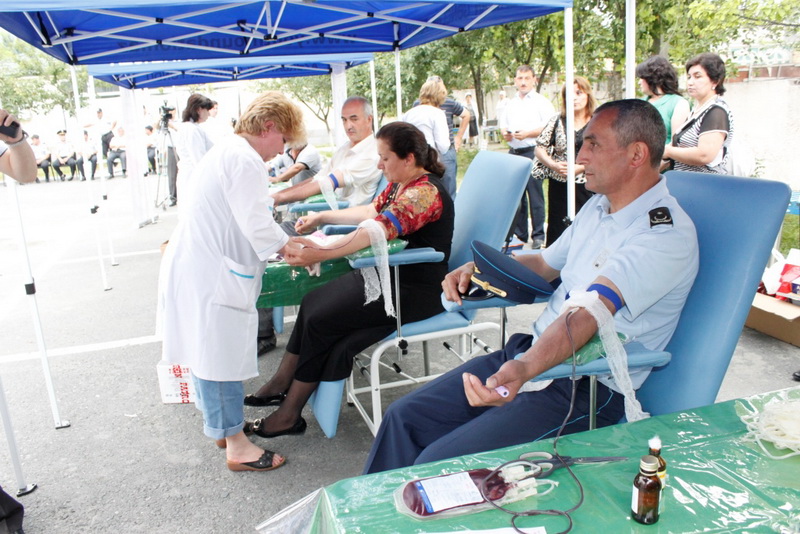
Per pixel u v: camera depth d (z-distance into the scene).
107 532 2.19
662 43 9.85
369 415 2.95
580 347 1.39
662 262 1.53
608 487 1.02
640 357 1.52
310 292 2.71
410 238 2.59
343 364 2.53
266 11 3.34
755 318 3.62
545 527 0.93
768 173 7.05
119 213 9.78
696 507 0.95
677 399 1.63
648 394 1.70
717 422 1.21
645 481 0.92
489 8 3.31
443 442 1.66
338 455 2.63
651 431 1.19
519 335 1.98
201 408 2.50
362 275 2.59
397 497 1.01
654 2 9.27
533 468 1.08
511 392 1.31
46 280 5.68
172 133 10.07
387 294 2.36
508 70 12.55
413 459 1.84
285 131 2.32
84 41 3.47
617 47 10.03
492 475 1.05
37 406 3.18
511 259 1.94
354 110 4.09
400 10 3.63
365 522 0.96
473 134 13.42
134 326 4.33
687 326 1.63
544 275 2.08
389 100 14.96
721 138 3.38
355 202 4.15
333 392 2.56
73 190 13.99
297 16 3.63
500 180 2.65
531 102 5.86
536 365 1.36
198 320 2.30
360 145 4.13
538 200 5.68
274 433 2.74
